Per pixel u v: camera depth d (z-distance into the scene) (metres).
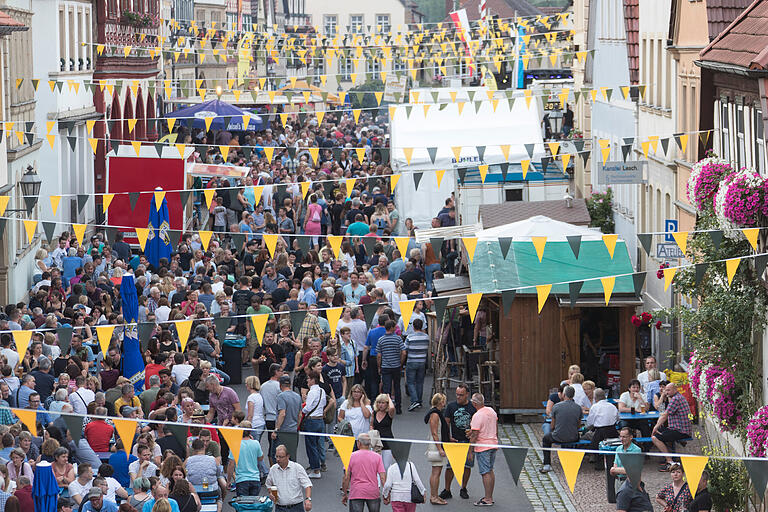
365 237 57.50
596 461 59.81
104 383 63.03
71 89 133.75
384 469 49.34
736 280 52.69
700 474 36.44
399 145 110.44
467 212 104.88
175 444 52.22
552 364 68.88
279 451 48.94
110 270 89.62
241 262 92.12
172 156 107.75
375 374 70.12
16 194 103.25
